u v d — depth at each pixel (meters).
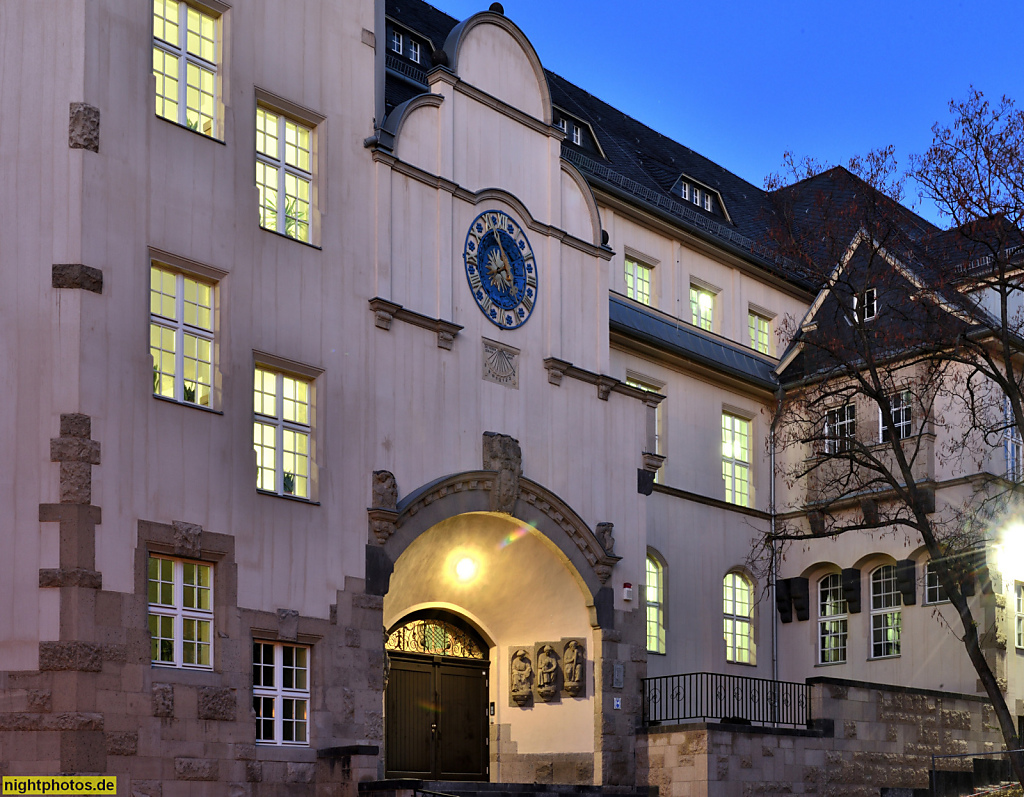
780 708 28.50
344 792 20.25
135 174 19.80
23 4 19.67
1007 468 31.83
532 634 27.17
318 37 23.08
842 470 32.94
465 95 25.55
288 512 21.02
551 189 27.06
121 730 18.05
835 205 36.72
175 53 20.97
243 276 21.05
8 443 18.42
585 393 27.02
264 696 20.28
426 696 26.27
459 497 23.84
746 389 34.66
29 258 18.92
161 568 19.23
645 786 25.77
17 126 19.33
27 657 17.77
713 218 37.34
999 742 30.83
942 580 25.69
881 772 28.11
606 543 26.62
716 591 32.50
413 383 23.50
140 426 19.16
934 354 27.33
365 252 23.12
